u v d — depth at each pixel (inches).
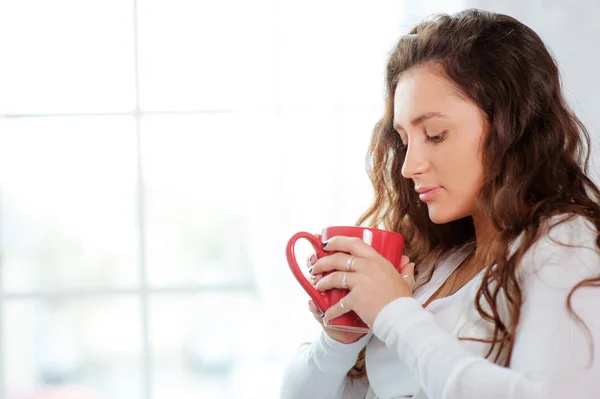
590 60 83.6
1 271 100.8
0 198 104.1
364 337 46.9
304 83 95.6
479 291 41.3
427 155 43.0
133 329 134.0
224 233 106.7
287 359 96.3
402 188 52.0
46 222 115.0
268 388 97.3
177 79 97.0
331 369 48.5
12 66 97.3
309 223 95.6
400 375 44.8
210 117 97.5
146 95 97.0
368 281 39.8
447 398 35.7
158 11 96.3
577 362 35.3
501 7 85.7
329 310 41.4
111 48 97.3
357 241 41.0
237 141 97.5
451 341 37.3
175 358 129.4
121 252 117.7
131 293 96.5
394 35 93.1
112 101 97.3
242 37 96.1
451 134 42.3
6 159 104.4
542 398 34.8
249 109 96.5
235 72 96.5
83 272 116.9
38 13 97.1
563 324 36.0
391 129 51.9
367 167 54.8
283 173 96.0
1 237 102.9
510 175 42.1
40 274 117.0
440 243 51.2
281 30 95.6
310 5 95.3
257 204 96.7
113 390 134.9
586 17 83.8
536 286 37.8
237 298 100.3
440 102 42.1
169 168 98.9
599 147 64.7
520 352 36.9
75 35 97.2
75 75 97.5
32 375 130.8
